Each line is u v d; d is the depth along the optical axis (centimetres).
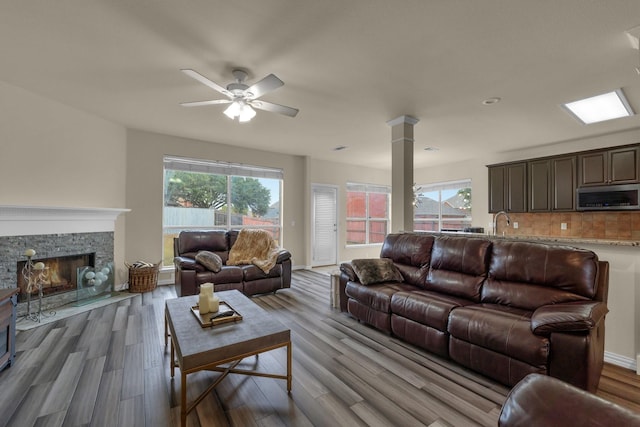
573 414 87
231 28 209
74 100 342
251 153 570
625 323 224
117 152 429
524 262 240
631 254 223
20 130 316
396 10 189
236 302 247
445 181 700
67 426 156
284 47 232
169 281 484
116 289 434
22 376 204
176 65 259
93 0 182
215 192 539
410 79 282
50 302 350
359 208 754
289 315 338
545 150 529
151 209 468
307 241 639
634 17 191
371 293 295
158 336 273
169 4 185
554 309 188
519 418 92
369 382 202
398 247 345
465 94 314
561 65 253
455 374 213
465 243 287
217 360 162
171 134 477
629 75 268
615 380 205
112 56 246
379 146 550
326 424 160
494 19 197
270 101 336
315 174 668
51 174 345
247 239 467
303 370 216
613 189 411
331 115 381
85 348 247
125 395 183
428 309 242
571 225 486
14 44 229
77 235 373
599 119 382
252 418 164
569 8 184
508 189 534
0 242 301
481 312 216
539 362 176
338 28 208
